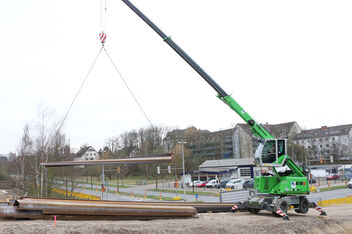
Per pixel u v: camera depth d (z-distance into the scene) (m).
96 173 80.31
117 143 107.62
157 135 105.19
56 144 33.22
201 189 55.59
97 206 11.62
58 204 10.94
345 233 15.66
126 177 86.44
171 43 18.05
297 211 18.22
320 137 112.38
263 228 13.66
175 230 11.22
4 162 65.69
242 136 104.12
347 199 31.19
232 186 50.31
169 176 79.06
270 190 17.91
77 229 9.51
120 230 10.14
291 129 116.88
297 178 17.72
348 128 109.44
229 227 12.96
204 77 18.22
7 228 8.86
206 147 108.56
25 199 10.96
